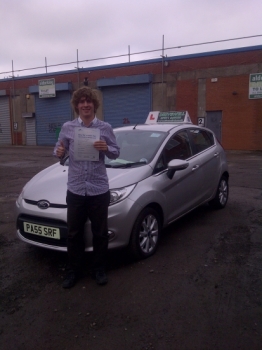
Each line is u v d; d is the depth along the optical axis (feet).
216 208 21.88
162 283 12.75
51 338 9.89
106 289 12.40
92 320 10.66
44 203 13.58
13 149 81.66
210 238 17.06
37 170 41.86
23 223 14.11
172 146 17.20
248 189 28.17
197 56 70.90
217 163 20.88
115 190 13.52
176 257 14.92
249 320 10.52
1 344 9.68
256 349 9.28
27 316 10.93
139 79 76.54
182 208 17.34
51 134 93.25
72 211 12.01
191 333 9.96
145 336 9.87
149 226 14.79
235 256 14.96
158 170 15.60
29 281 13.12
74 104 11.75
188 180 17.48
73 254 12.50
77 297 11.94
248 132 68.03
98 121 11.87
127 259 14.73
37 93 93.56
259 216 20.48
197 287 12.46
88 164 11.70
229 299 11.68
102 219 12.21
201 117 71.92
